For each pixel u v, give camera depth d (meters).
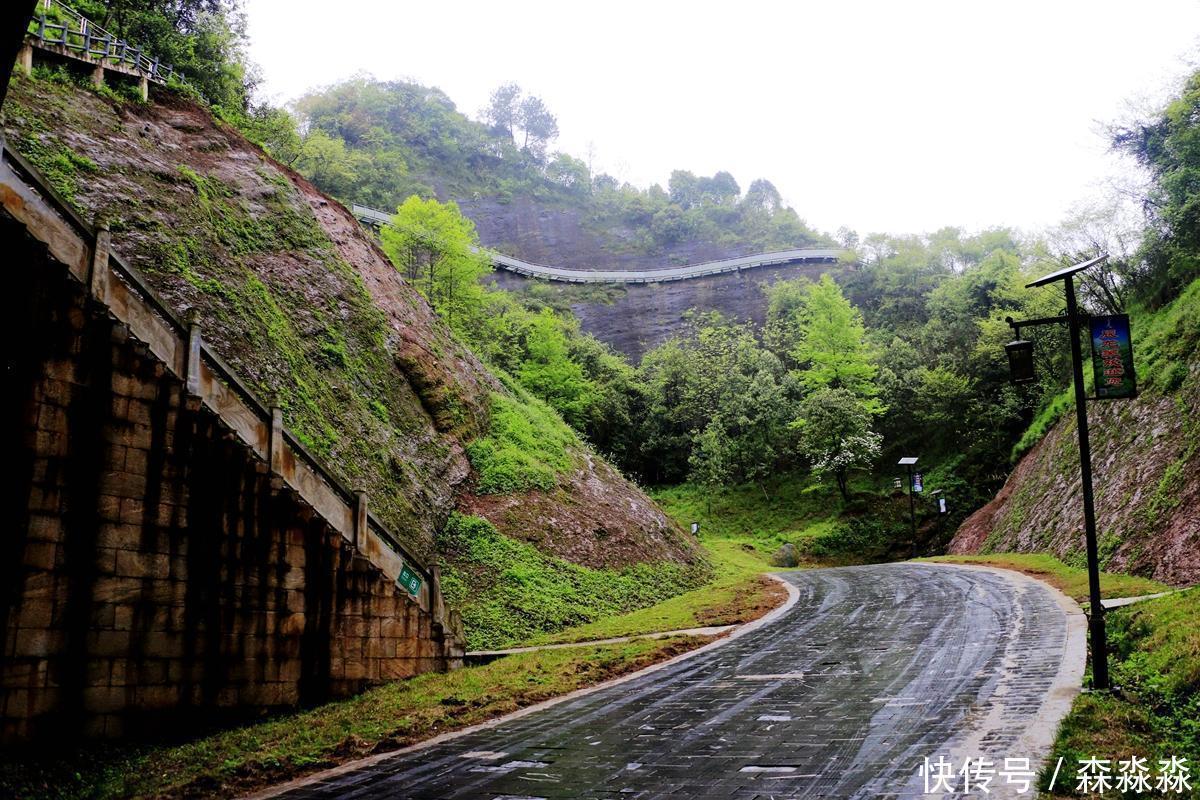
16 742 9.42
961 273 72.19
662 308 93.00
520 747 10.14
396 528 22.33
